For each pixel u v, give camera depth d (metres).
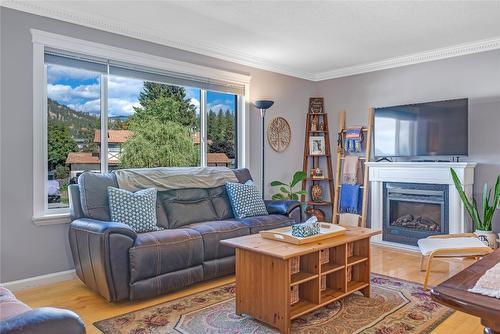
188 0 3.11
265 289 2.37
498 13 3.37
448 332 2.30
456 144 4.32
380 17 3.46
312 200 5.74
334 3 3.16
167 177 3.78
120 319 2.49
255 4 3.19
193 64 4.31
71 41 3.38
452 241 3.24
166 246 2.86
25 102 3.15
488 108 4.23
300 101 5.67
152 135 4.15
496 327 1.04
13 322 0.98
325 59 4.96
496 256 1.54
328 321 2.47
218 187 4.14
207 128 4.63
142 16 3.47
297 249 2.33
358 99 5.39
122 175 3.50
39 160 3.22
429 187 4.46
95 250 2.68
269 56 4.81
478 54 4.30
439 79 4.61
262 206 4.10
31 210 3.18
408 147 4.72
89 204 3.12
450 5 3.20
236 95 4.95
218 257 3.27
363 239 2.94
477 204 4.29
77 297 2.92
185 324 2.43
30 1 3.11
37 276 3.21
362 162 5.35
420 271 3.61
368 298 2.87
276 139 5.34
